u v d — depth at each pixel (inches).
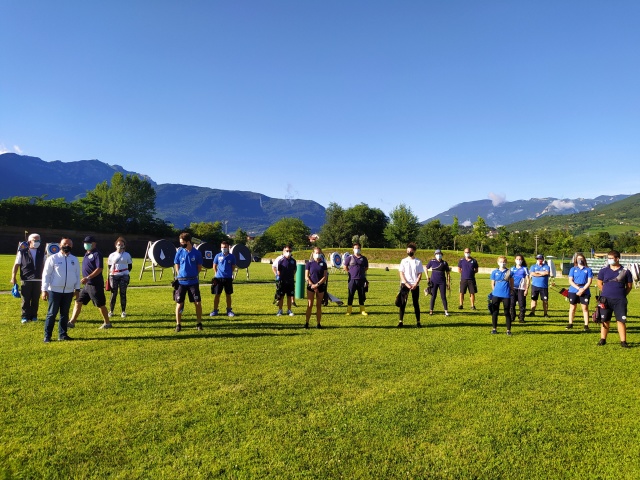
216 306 494.9
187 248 399.2
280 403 221.5
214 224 4434.1
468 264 607.2
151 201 3735.2
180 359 299.6
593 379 271.9
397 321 486.3
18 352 311.1
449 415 210.7
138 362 289.6
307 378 262.8
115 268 472.1
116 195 3503.9
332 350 335.6
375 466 162.7
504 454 173.5
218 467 158.9
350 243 4094.5
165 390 237.5
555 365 305.0
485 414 212.1
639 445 182.5
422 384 255.8
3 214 2866.6
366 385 252.7
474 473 159.5
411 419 204.7
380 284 1040.8
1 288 701.9
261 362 296.5
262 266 1898.4
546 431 194.9
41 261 432.1
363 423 199.3
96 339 358.0
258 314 512.1
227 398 226.7
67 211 3176.7
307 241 4530.0
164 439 180.5
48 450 169.5
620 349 362.9
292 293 514.3
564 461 169.5
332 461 165.2
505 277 421.4
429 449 176.1
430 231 3425.2
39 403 215.3
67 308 354.6
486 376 274.2
